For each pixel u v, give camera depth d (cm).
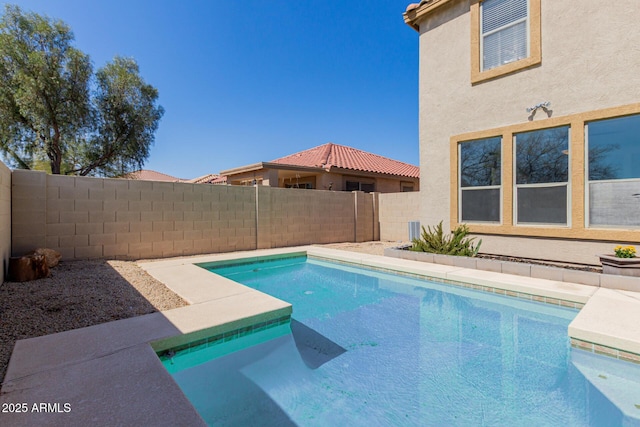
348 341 519
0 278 588
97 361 341
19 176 765
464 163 972
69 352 360
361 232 1559
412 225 1201
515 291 670
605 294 590
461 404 358
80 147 2156
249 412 343
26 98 1791
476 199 945
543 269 720
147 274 772
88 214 877
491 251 911
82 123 2066
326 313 647
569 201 776
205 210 1096
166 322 456
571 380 403
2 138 1858
